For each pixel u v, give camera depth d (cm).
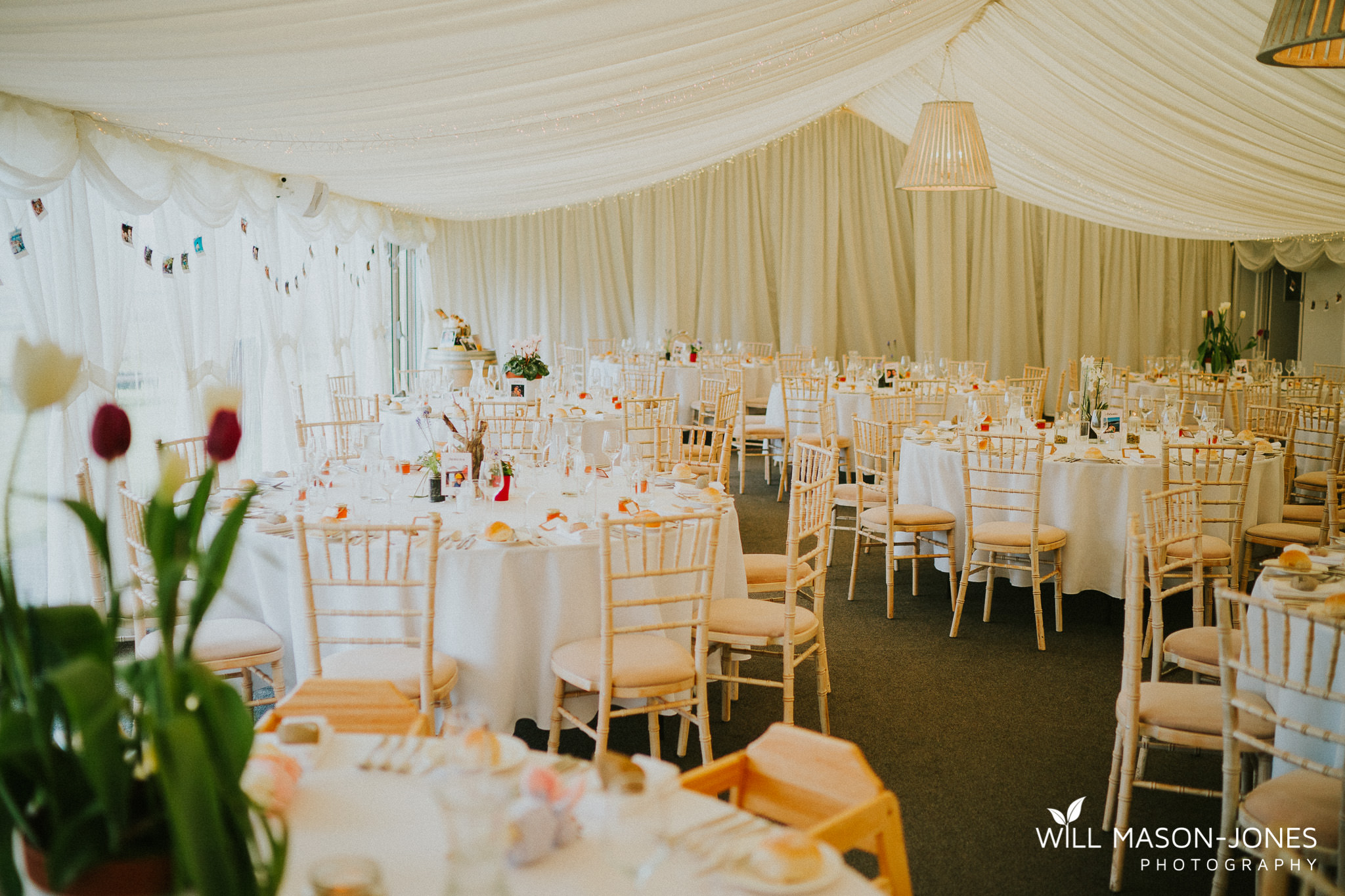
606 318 1225
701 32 414
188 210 543
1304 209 791
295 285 748
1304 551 303
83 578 455
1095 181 847
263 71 371
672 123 554
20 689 117
